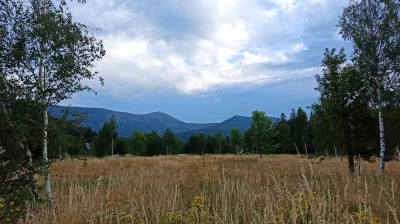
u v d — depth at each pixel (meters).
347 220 4.59
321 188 7.25
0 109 7.20
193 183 10.92
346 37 14.93
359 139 14.80
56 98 8.19
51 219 6.06
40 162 7.41
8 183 6.77
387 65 13.59
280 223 4.79
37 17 8.05
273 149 31.62
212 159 27.86
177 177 11.84
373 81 14.04
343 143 15.30
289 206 5.73
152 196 7.41
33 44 8.04
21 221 5.76
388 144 14.27
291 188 7.14
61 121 8.20
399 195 7.23
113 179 10.37
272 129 32.06
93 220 5.67
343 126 14.22
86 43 8.52
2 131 7.14
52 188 9.27
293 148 49.53
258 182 8.58
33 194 7.20
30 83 7.89
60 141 8.19
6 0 7.80
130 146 51.00
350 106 14.23
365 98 14.02
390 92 13.27
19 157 7.30
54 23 7.98
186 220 5.40
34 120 7.63
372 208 6.02
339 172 10.77
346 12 14.78
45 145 7.86
